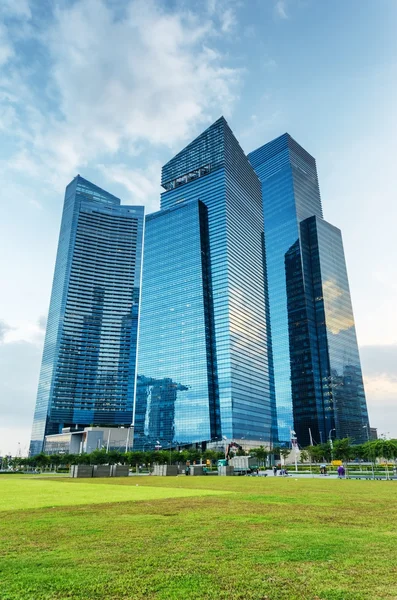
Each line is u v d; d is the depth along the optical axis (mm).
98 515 18750
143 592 8398
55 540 13039
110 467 74750
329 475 81688
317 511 20297
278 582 8977
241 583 8914
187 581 9047
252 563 10383
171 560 10680
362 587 8656
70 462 142625
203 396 189250
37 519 17453
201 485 44531
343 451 109062
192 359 199375
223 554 11258
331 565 10203
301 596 8188
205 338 198625
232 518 17766
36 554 11266
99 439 187750
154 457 123250
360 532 14391
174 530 14742
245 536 13641
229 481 54750
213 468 120500
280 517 18078
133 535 13797
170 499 26750
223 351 195875
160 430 199125
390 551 11570
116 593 8359
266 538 13328
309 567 10047
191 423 188625
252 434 198500
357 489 37188
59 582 8961
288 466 136875
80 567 10055
